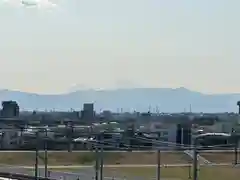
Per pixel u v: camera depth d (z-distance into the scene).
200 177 65.12
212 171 67.38
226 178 64.38
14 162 77.50
